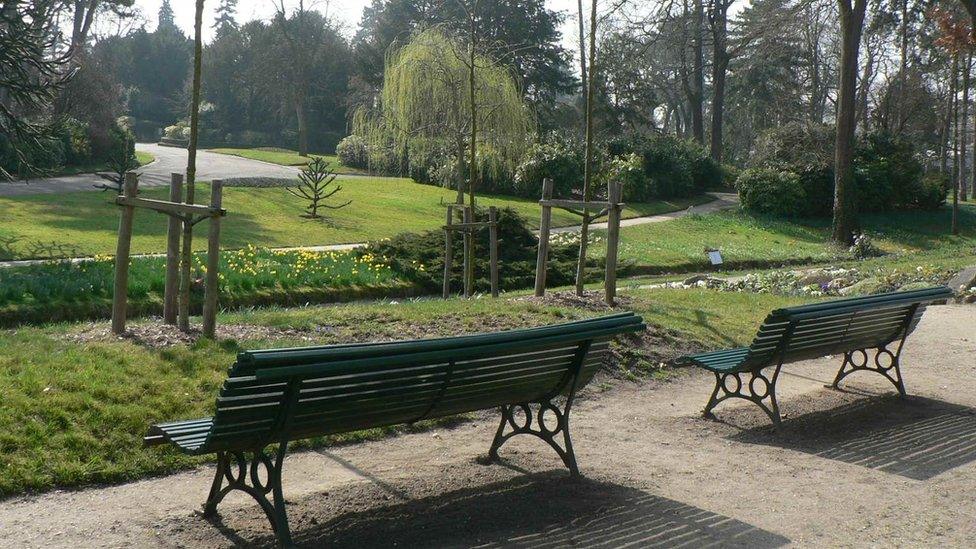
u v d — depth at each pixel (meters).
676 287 18.34
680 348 10.04
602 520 4.93
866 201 45.81
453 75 25.31
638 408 7.80
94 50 70.12
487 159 35.19
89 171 44.72
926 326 12.66
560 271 21.48
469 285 15.56
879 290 16.84
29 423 5.54
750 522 4.97
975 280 16.73
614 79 59.03
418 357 4.61
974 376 9.53
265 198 34.97
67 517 4.71
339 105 77.62
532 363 5.39
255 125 86.69
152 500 5.05
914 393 8.68
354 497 5.20
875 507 5.28
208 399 6.59
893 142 48.00
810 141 46.28
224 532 4.57
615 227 12.27
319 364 4.18
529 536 4.65
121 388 6.34
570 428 7.05
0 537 4.39
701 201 49.41
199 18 8.82
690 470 5.98
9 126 24.56
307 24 75.50
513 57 33.62
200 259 16.91
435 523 4.79
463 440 6.62
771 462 6.23
